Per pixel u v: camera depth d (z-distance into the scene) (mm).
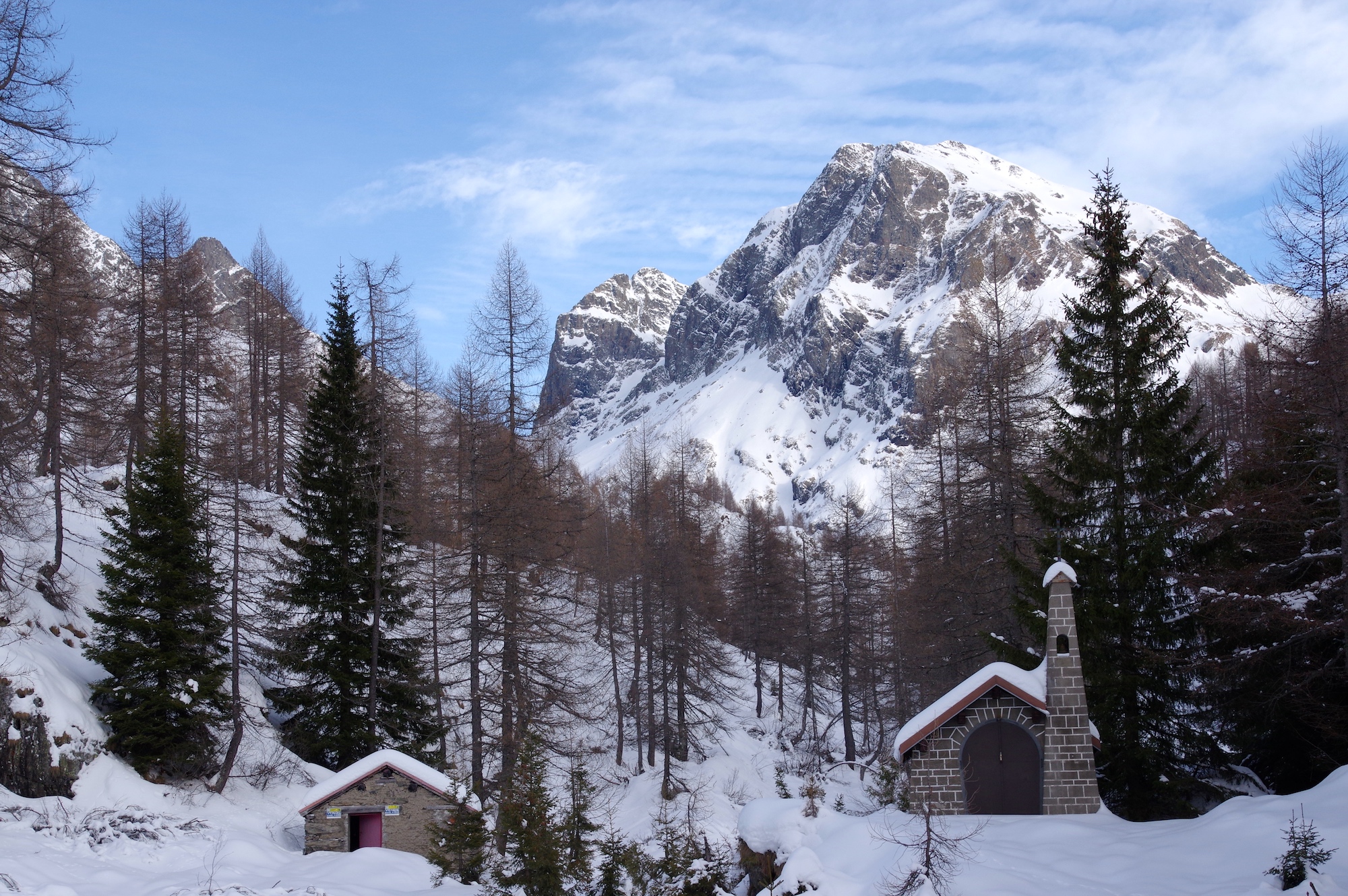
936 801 20672
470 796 24797
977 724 20953
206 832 25766
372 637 32062
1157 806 22984
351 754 31734
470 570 28844
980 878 14938
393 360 35875
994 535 28859
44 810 24688
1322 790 17656
